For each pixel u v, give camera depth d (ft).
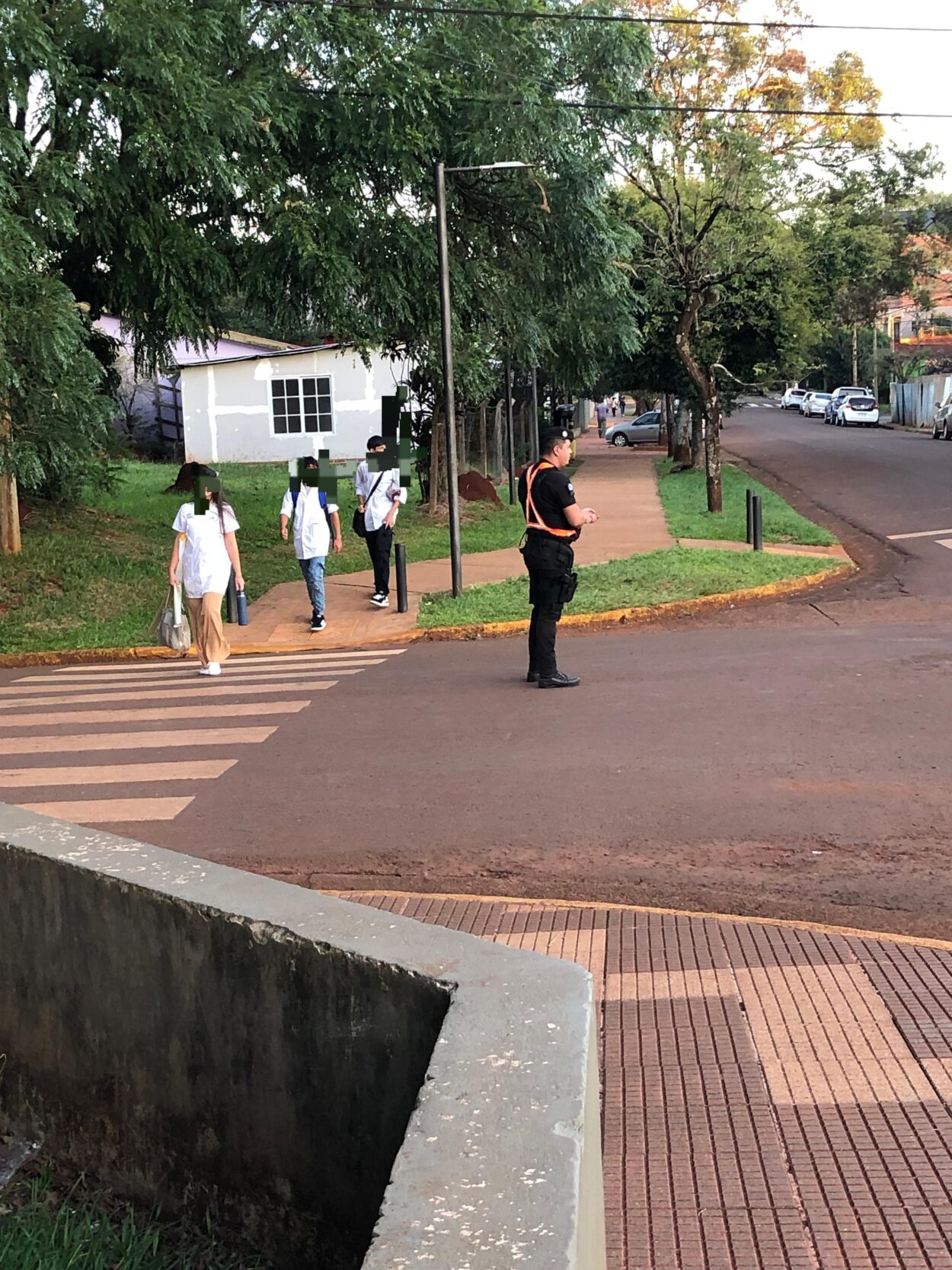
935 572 49.06
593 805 20.98
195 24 42.73
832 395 209.67
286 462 114.73
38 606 48.19
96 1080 9.33
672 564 50.06
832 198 94.17
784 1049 12.28
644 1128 10.99
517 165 46.06
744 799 20.83
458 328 57.06
